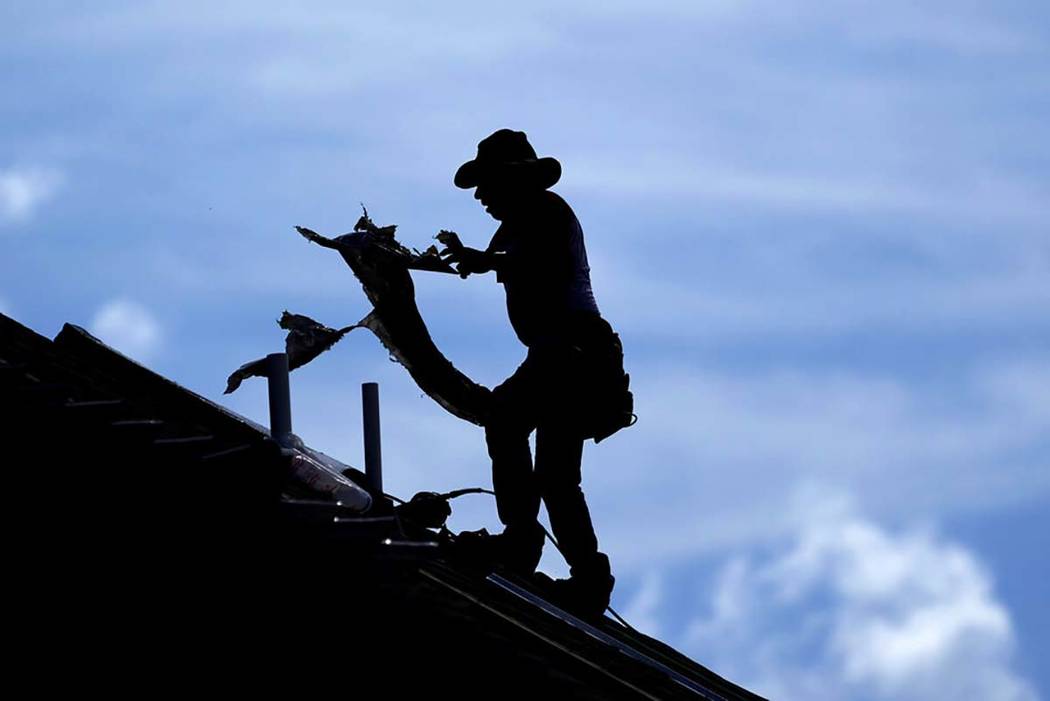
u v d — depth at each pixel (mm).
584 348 29438
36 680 19844
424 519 29922
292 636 20219
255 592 20172
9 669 19812
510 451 29250
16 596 19922
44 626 19938
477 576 28234
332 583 20312
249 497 19641
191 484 19641
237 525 19859
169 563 20078
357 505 27141
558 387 29359
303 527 19922
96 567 20031
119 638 20000
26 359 23953
